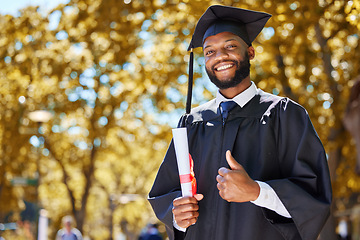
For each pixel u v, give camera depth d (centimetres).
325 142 1043
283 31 945
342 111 1003
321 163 265
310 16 844
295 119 274
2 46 1591
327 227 1006
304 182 259
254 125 278
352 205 1777
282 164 273
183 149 261
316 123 1018
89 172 2250
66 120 1905
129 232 4425
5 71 1597
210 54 287
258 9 870
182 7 1080
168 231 285
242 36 287
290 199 251
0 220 2794
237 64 280
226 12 288
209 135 284
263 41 983
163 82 1321
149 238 1346
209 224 272
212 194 275
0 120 1762
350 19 655
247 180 243
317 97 1037
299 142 269
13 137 1819
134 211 4119
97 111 1647
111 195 3559
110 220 3575
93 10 1298
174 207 263
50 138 2117
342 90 1023
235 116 282
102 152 2227
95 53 1412
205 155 281
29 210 2484
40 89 1677
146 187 3691
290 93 1012
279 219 265
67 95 1670
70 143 2158
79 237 1438
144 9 1192
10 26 1562
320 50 967
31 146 1877
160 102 1394
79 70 1547
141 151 3092
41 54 1563
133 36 1292
